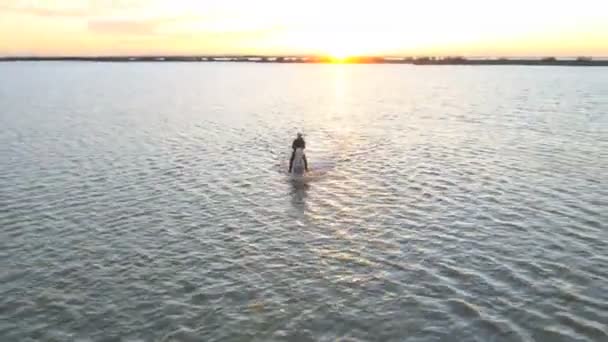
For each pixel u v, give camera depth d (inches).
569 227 897.5
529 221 930.1
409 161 1424.7
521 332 592.1
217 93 4124.0
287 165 1384.1
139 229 911.0
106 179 1239.5
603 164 1350.9
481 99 3479.3
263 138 1841.8
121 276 734.5
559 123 2149.4
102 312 641.6
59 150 1598.2
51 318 628.7
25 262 778.8
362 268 754.2
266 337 588.1
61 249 825.5
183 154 1539.1
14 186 1175.0
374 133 1961.1
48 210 1010.1
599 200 1040.8
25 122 2241.6
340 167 1355.8
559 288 687.1
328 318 625.0
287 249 823.7
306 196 1096.2
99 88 4660.4
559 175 1243.8
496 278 717.3
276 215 979.3
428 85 5349.4
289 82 6117.1
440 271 740.7
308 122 2314.2
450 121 2309.3
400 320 618.8
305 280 719.1
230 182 1211.9
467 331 595.5
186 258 791.7
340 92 4375.0
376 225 923.4
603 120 2217.0
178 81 6097.4
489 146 1641.2
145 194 1117.1
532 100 3297.2
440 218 952.9
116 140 1788.9
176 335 592.4
